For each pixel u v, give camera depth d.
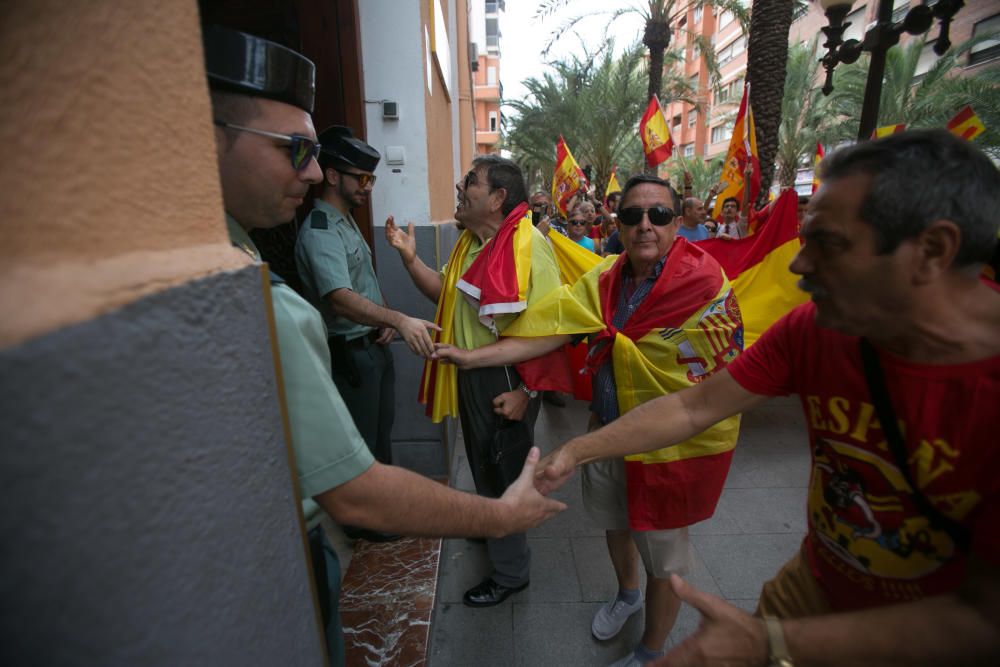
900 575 0.96
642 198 1.72
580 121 16.78
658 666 0.83
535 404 2.19
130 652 0.41
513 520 1.10
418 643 1.93
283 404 0.72
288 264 2.89
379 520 0.86
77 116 0.39
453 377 2.28
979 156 0.75
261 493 0.64
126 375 0.40
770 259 3.89
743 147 5.73
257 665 0.62
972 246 0.74
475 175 2.04
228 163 0.92
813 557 1.17
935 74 15.06
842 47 4.54
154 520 0.43
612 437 1.35
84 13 0.40
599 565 2.56
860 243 0.78
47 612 0.34
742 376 1.23
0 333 0.30
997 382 0.77
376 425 2.47
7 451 0.30
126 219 0.45
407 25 2.92
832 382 0.99
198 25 0.57
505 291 1.88
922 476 0.86
